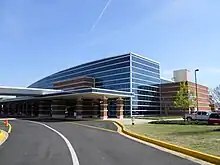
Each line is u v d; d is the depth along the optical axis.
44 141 16.22
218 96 78.56
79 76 106.50
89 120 46.47
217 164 9.20
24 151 12.15
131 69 83.81
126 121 42.59
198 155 10.50
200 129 23.56
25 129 26.23
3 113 102.69
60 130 25.11
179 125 30.73
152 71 95.06
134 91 83.81
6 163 9.29
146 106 89.00
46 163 9.25
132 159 9.98
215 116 31.80
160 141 14.65
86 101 65.50
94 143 15.15
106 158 10.20
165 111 93.94
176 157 10.53
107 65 92.50
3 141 16.30
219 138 15.90
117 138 18.03
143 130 23.20
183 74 106.44
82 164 9.02
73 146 13.84
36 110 81.12
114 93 54.56
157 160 9.80
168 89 95.38
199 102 101.56
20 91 63.22
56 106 65.88
